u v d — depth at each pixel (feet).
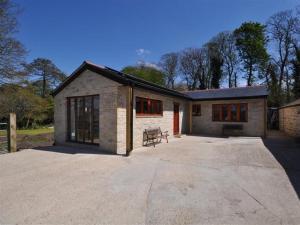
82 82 28.99
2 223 9.31
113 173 16.92
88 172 17.21
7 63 54.60
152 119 32.73
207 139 37.70
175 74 110.01
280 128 56.49
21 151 26.73
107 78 25.93
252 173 16.57
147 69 111.04
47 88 96.12
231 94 47.14
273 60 79.61
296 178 15.26
